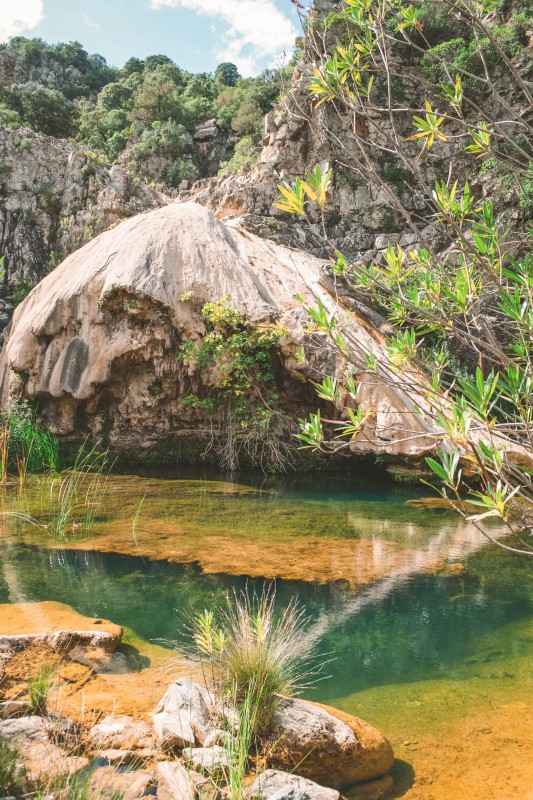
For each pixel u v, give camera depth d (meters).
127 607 5.05
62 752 2.97
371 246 19.94
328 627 4.89
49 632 4.31
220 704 3.30
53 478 11.05
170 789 2.74
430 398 2.38
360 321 12.64
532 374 2.12
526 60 19.28
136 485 10.55
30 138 28.50
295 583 5.79
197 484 10.88
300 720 3.23
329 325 2.53
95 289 13.27
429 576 6.17
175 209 14.77
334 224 20.34
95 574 5.85
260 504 9.27
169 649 4.27
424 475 10.94
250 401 12.76
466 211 2.42
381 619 5.07
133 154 45.34
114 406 13.40
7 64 78.44
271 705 3.27
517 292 2.13
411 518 8.60
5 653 3.96
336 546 7.05
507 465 2.11
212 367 12.54
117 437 13.34
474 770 3.03
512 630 4.91
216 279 13.03
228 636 3.69
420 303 2.76
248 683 3.34
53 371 13.30
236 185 21.12
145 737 3.15
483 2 2.34
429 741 3.33
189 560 6.34
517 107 19.02
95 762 2.94
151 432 13.33
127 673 3.89
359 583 5.88
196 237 13.84
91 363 12.94
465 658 4.40
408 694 3.88
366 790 2.91
